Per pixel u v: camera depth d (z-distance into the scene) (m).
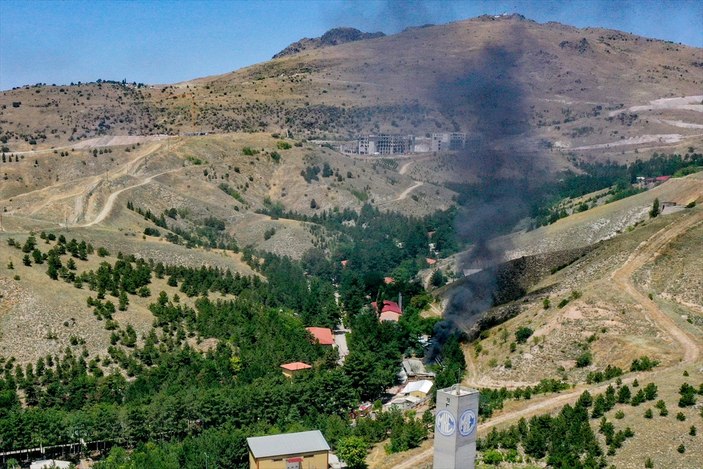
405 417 149.25
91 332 174.62
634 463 114.94
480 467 121.56
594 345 158.50
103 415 137.25
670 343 152.50
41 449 137.38
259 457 120.31
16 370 155.12
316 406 151.38
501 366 164.38
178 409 140.75
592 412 131.38
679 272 175.12
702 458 112.31
